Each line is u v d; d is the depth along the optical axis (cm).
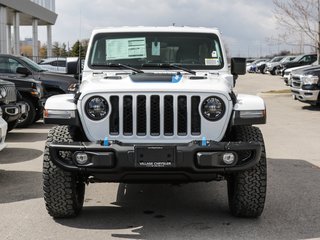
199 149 470
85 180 530
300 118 1490
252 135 516
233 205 533
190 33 633
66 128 521
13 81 1306
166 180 497
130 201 616
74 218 545
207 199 624
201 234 494
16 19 3634
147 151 469
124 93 488
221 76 600
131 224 527
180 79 530
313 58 3619
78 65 649
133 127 489
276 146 1010
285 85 3009
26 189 667
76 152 475
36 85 1309
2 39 3234
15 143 1048
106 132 495
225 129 498
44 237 486
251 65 5478
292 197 625
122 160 470
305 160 868
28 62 1447
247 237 484
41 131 1236
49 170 502
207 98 493
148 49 626
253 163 483
